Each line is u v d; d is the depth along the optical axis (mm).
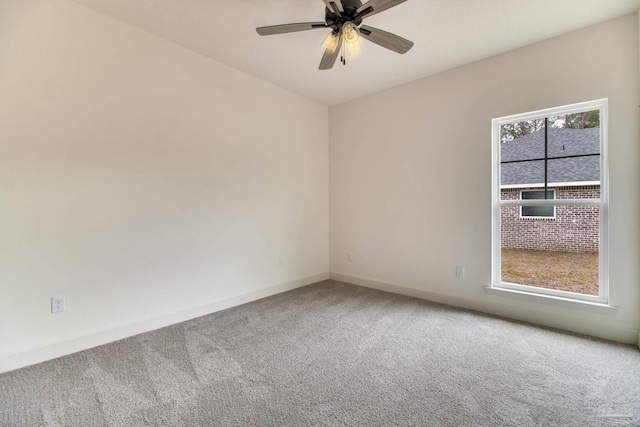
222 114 2992
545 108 2545
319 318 2758
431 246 3271
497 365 1935
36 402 1566
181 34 2477
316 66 3023
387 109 3607
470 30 2377
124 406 1539
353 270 4012
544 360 1989
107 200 2266
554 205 2592
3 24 1840
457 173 3062
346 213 4074
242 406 1544
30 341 1948
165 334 2416
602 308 2295
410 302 3213
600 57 2297
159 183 2547
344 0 1772
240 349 2164
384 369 1896
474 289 2980
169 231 2617
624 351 2096
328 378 1800
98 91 2207
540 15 2188
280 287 3600
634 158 2188
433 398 1605
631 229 2207
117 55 2291
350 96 3861
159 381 1763
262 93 3367
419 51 2705
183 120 2695
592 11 2143
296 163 3801
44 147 1989
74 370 1877
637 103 2164
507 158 2836
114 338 2295
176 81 2637
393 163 3564
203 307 2854
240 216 3174
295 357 2049
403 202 3488
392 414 1481
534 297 2607
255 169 3318
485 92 2863
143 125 2447
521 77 2658
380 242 3717
